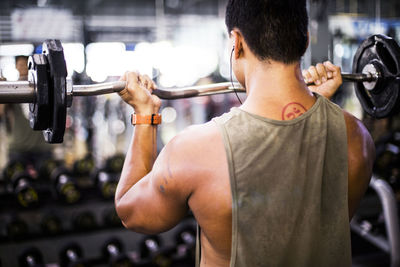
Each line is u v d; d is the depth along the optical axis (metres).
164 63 5.03
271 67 0.68
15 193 3.22
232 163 0.63
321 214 0.68
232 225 0.63
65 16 4.18
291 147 0.64
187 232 3.38
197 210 0.67
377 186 2.51
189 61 5.58
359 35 4.26
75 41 4.32
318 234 0.67
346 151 0.69
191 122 5.89
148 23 4.88
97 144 4.82
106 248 3.12
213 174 0.64
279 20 0.66
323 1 2.86
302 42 0.68
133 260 3.08
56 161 4.10
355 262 3.11
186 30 5.53
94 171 4.08
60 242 3.36
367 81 1.00
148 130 0.83
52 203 3.51
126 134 4.91
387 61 0.98
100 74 4.54
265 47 0.67
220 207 0.65
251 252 0.64
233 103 5.28
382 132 4.03
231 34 0.72
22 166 3.93
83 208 3.50
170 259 3.03
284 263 0.65
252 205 0.63
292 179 0.64
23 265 2.86
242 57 0.71
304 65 2.91
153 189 0.70
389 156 3.32
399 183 3.13
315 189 0.66
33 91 0.81
